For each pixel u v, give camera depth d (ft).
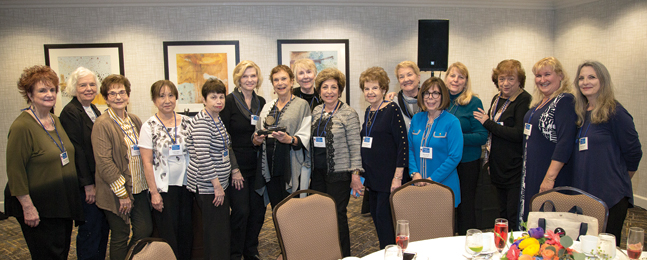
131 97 15.06
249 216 9.09
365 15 15.61
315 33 15.49
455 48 16.05
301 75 9.22
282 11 15.33
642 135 13.39
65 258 7.93
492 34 16.15
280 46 15.34
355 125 8.23
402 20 15.75
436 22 13.62
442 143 8.05
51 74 7.35
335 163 8.06
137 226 8.01
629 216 12.78
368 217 13.37
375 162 8.11
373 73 8.13
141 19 14.84
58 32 14.57
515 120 9.27
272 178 8.71
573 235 5.43
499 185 9.67
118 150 7.68
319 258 6.57
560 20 16.11
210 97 7.61
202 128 7.58
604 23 14.39
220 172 7.89
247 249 9.25
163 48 14.94
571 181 8.00
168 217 7.96
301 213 6.52
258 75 8.68
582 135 7.61
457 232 9.89
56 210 7.39
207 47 15.12
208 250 7.98
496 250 5.23
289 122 8.25
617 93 14.07
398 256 4.37
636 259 4.54
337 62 15.65
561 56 16.17
